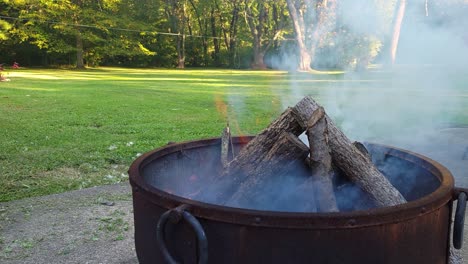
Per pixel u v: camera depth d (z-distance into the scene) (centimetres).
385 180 159
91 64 2711
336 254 112
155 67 2930
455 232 131
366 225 112
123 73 2044
